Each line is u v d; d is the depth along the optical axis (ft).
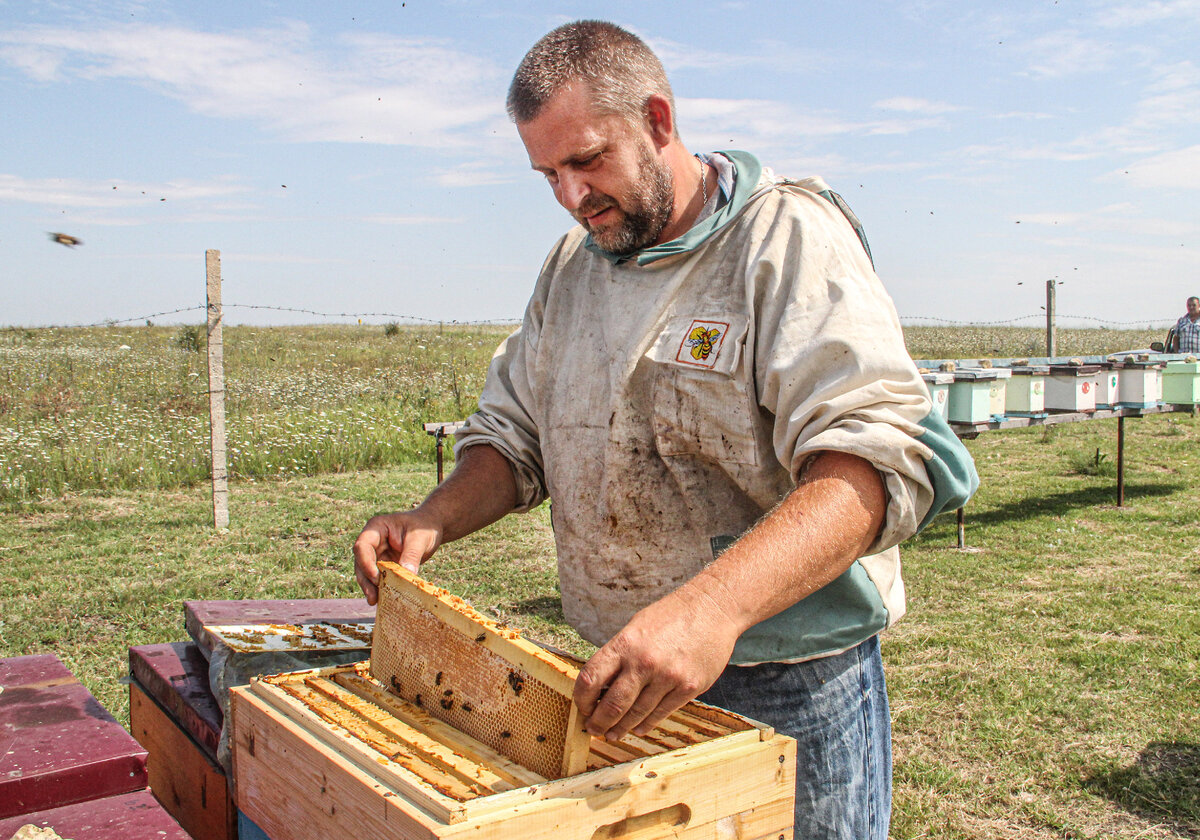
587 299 6.00
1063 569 21.20
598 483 5.74
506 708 3.95
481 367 65.10
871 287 4.97
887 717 5.99
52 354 73.72
